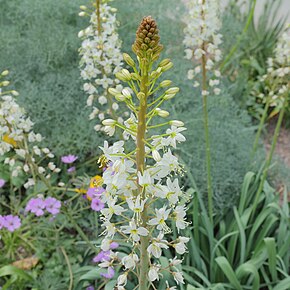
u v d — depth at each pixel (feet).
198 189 1.78
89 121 1.97
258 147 2.10
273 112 2.33
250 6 2.67
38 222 1.74
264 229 1.66
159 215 0.86
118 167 0.84
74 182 1.86
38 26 2.10
